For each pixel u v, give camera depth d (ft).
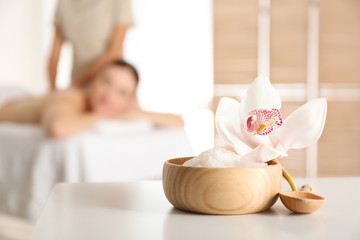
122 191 2.62
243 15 12.17
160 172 5.93
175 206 2.16
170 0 11.94
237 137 2.12
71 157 5.38
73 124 5.69
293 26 12.10
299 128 2.10
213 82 12.26
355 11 12.00
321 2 11.99
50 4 11.61
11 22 11.36
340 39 12.05
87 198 2.41
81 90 7.29
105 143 5.62
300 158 12.16
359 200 2.40
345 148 12.17
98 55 8.17
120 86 6.84
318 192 2.61
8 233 6.97
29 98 7.98
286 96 12.18
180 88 12.10
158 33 11.98
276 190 2.12
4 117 7.34
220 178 2.01
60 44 8.89
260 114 2.05
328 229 1.82
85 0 8.18
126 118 6.68
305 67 12.12
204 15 12.05
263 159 2.08
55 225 1.88
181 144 6.27
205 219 1.98
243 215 2.06
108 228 1.83
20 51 11.48
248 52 12.21
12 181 5.80
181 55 12.05
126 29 8.14
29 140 5.78
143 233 1.76
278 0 12.09
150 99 12.07
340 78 12.10
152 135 6.09
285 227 1.85
